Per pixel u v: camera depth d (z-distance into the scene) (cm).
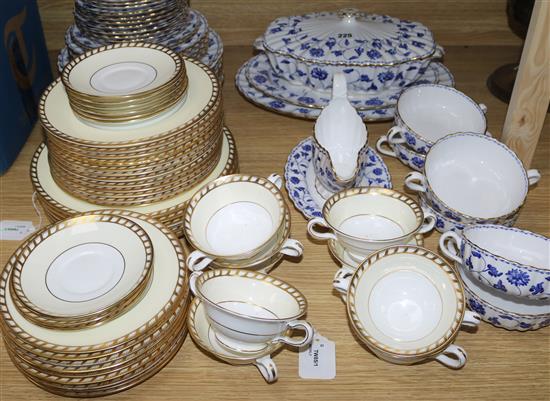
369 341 64
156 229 72
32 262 66
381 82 97
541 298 67
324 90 100
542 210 89
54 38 118
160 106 74
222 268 69
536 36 79
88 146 70
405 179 86
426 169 83
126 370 62
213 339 68
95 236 69
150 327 61
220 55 99
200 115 75
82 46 91
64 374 60
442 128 95
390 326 69
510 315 69
